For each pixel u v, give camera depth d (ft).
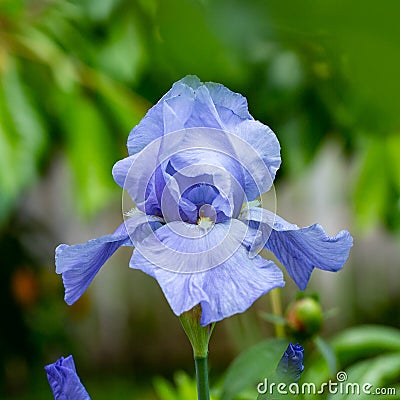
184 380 3.03
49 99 4.14
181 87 2.00
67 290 1.98
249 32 1.21
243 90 4.17
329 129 4.33
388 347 2.87
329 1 1.09
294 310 2.64
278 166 2.03
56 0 3.96
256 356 2.52
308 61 3.67
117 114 4.05
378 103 1.16
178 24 1.56
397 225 4.32
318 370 2.79
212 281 1.92
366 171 4.17
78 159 4.17
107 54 4.09
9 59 3.92
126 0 3.79
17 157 3.81
